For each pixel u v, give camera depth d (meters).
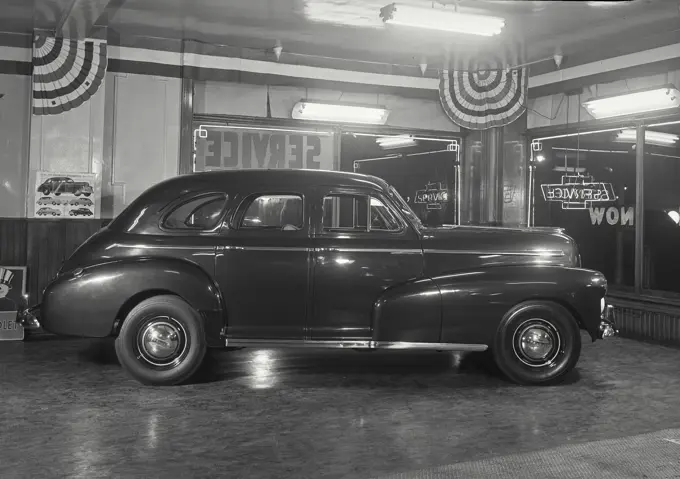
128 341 6.05
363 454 4.39
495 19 7.06
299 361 7.20
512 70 10.04
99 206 8.61
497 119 10.07
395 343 6.18
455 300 6.16
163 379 6.06
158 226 6.31
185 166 9.10
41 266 8.44
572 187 9.90
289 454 4.38
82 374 6.50
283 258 6.22
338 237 6.33
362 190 6.44
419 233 6.43
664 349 8.01
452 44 8.84
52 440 4.61
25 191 8.55
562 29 8.09
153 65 8.93
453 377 6.56
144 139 8.93
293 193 6.40
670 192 8.66
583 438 4.75
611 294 9.12
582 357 7.55
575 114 9.73
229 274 6.20
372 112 9.91
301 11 7.62
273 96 9.65
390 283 6.30
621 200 9.25
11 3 7.31
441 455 4.38
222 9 7.65
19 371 6.61
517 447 4.54
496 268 6.32
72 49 8.36
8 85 8.46
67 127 8.43
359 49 9.27
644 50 8.66
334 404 5.57
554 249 6.57
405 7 6.84
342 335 6.29
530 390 6.10
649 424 5.09
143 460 4.24
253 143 9.69
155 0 7.38
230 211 6.34
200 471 4.07
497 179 10.46
